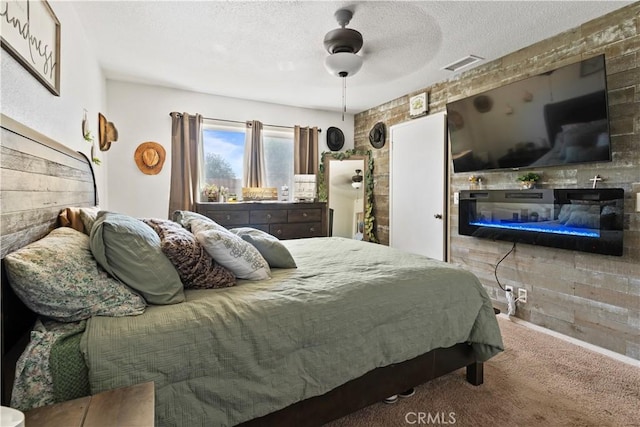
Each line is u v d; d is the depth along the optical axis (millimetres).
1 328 922
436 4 2107
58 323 1086
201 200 3947
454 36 2527
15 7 1224
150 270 1269
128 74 3361
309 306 1360
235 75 3375
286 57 2930
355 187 4719
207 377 1133
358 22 2330
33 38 1400
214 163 4109
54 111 1708
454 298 1738
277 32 2479
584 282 2379
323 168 4723
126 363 1018
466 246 3301
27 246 1088
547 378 1940
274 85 3680
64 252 1132
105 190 3420
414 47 2709
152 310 1198
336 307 1407
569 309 2469
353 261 2027
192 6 2146
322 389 1334
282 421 1303
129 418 775
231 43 2662
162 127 3768
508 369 2041
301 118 4613
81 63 2340
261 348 1220
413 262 1982
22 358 961
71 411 797
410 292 1623
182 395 1091
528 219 2656
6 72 1169
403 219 4121
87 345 1000
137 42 2646
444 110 3498
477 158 3000
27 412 790
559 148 2371
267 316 1266
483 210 3033
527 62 2701
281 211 3908
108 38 2576
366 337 1457
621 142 2160
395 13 2213
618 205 2125
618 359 2168
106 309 1130
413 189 3953
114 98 3539
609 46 2207
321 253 2285
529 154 2572
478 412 1633
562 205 2416
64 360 980
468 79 3215
